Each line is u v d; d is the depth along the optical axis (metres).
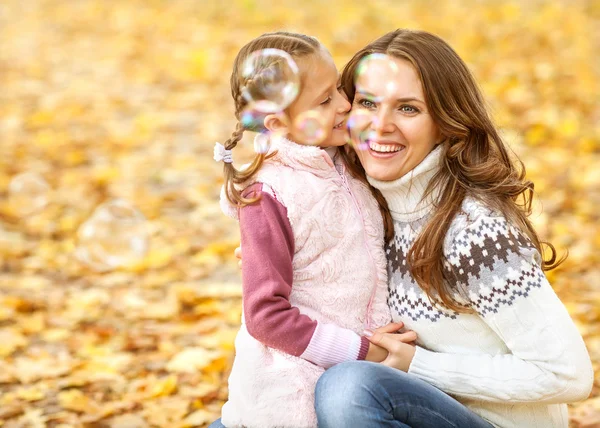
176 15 13.38
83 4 14.79
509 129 7.02
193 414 3.54
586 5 11.92
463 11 12.02
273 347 2.42
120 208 5.59
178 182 6.66
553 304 2.32
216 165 6.98
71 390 3.75
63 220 5.89
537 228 5.22
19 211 6.13
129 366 4.00
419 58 2.42
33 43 11.95
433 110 2.43
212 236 5.68
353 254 2.48
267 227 2.40
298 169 2.48
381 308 2.53
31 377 3.86
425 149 2.48
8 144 7.60
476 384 2.39
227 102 8.84
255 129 2.52
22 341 4.23
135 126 8.12
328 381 2.34
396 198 2.54
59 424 3.48
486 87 8.16
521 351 2.35
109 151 7.45
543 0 12.38
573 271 4.72
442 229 2.38
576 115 7.45
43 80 9.95
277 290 2.36
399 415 2.32
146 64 10.55
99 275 5.14
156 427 3.47
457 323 2.45
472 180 2.44
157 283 4.99
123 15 13.63
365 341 2.42
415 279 2.44
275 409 2.39
